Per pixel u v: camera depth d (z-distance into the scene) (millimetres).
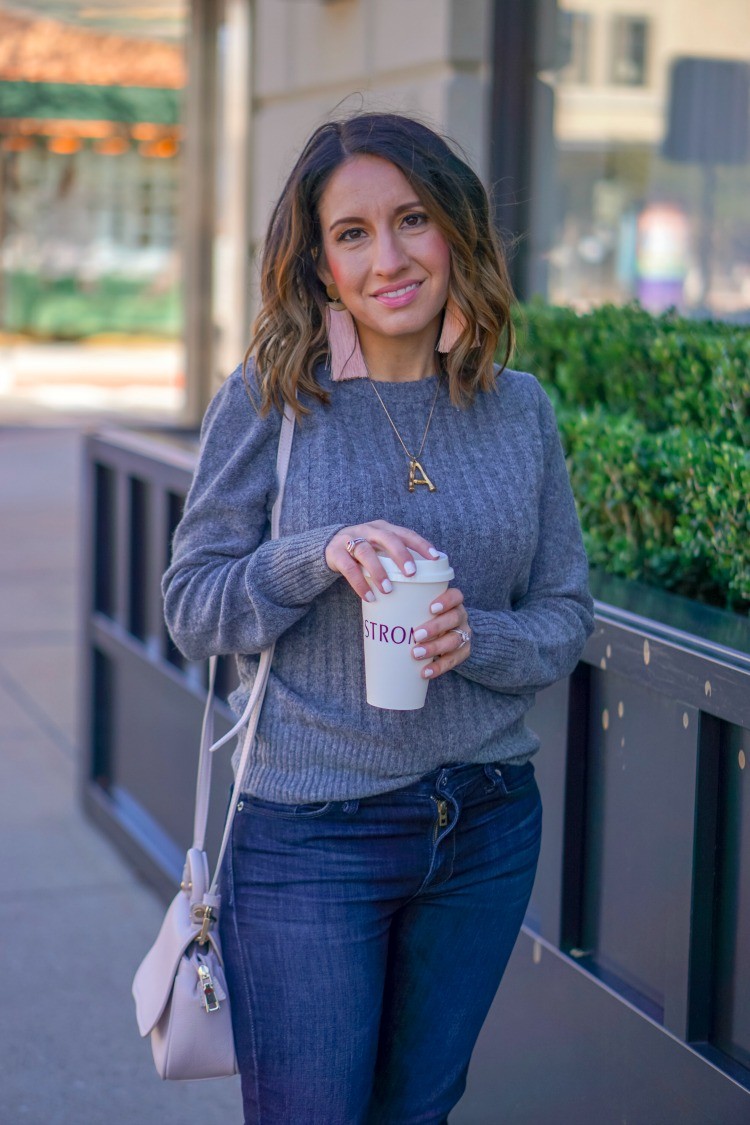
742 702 2154
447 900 2047
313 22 7016
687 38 5102
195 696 4148
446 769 1991
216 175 9008
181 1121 3207
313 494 1960
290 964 1951
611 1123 2494
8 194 20219
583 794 2629
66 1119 3197
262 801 2004
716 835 2301
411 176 1925
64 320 20578
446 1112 2109
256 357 2020
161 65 19547
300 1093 1944
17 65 19188
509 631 1949
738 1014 2266
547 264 5082
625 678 2471
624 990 2498
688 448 2857
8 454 12695
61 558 9109
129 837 4594
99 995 3750
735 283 4938
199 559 1989
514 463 2045
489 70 5035
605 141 5141
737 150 4957
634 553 3000
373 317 1970
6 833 4855
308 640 1969
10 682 6594
